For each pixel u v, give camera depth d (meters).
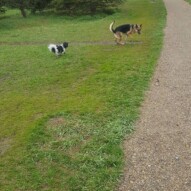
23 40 19.58
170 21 22.28
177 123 8.72
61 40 18.81
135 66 13.07
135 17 25.16
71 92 10.97
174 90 10.74
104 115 9.20
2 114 9.71
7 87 11.91
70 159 7.39
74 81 11.99
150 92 10.66
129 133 8.30
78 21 25.77
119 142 7.92
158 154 7.45
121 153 7.48
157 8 28.95
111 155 7.42
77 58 14.70
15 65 14.34
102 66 13.32
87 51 15.80
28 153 7.67
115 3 28.55
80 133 8.40
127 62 13.59
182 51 15.02
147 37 17.83
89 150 7.66
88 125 8.73
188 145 7.73
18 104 10.34
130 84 11.31
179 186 6.48
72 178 6.79
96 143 7.91
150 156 7.38
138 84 11.30
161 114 9.21
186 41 16.75
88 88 11.17
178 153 7.45
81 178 6.79
